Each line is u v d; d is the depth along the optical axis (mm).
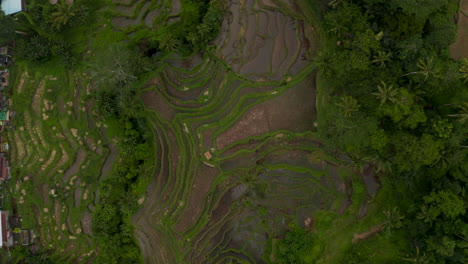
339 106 24391
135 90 27734
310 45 27125
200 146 27672
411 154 22188
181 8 27438
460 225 22531
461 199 22562
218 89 27641
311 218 27359
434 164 23172
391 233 25875
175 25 27641
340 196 27016
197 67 27750
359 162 25672
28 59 27594
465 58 23359
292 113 27359
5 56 27609
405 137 22422
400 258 25875
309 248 26344
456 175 22859
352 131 24438
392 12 22484
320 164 27359
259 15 27547
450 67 22047
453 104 23641
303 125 27297
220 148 27656
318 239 27016
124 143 27016
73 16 27031
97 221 26969
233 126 27641
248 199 27750
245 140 27484
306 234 27031
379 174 26656
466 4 24766
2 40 25750
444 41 22609
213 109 27609
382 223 26391
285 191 27531
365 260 26062
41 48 27078
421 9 21375
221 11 27453
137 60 26594
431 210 23109
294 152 27594
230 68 27516
